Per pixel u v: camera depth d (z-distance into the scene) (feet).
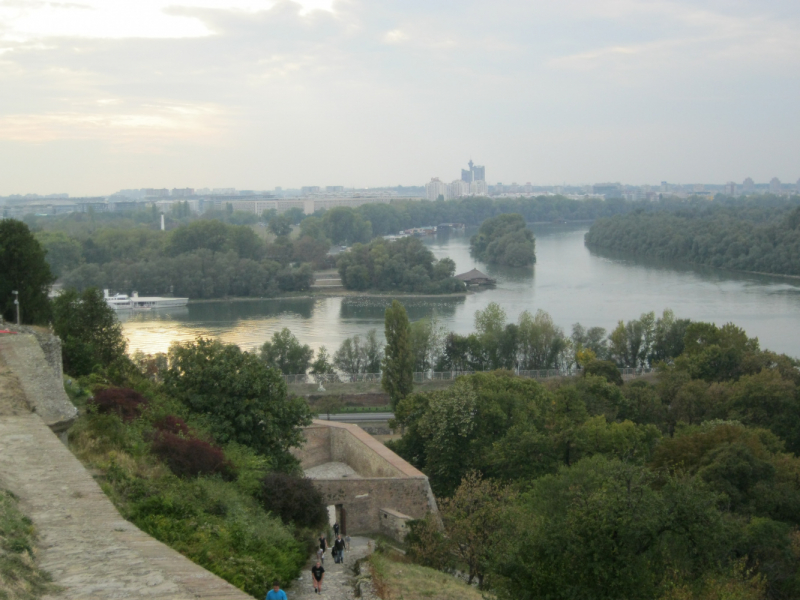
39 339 124.98
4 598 44.29
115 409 143.33
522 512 146.72
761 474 190.60
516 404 240.73
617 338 441.68
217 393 179.01
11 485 67.92
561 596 103.35
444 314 606.55
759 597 128.57
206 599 49.83
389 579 122.52
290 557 115.65
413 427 243.60
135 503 101.50
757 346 379.35
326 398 347.36
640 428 244.22
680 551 115.55
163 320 588.50
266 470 162.20
